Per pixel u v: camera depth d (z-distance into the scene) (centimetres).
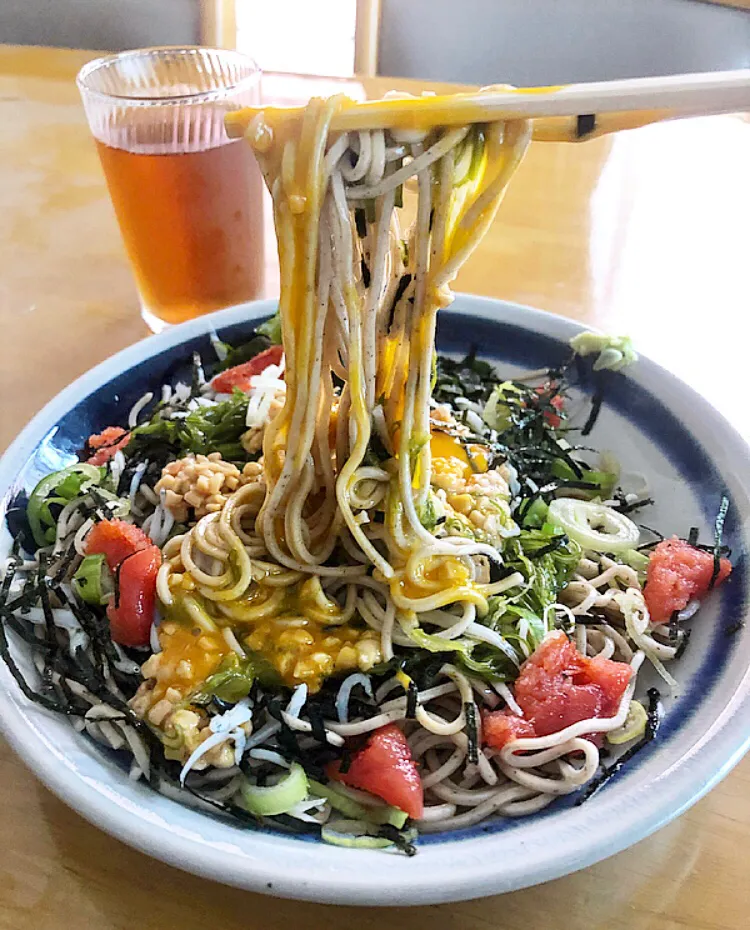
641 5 53
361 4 58
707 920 18
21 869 19
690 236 41
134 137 31
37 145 48
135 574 23
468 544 23
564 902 18
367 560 23
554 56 56
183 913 18
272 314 32
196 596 23
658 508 27
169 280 34
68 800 18
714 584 23
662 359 33
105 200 44
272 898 18
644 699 22
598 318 36
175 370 31
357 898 16
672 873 19
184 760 21
